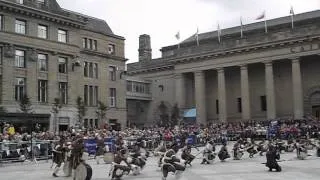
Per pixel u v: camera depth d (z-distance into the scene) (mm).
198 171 23484
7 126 36844
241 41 69938
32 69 49469
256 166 26062
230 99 76000
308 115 65250
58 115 51844
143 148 34438
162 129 49812
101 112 57469
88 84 60031
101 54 62531
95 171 24109
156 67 83500
